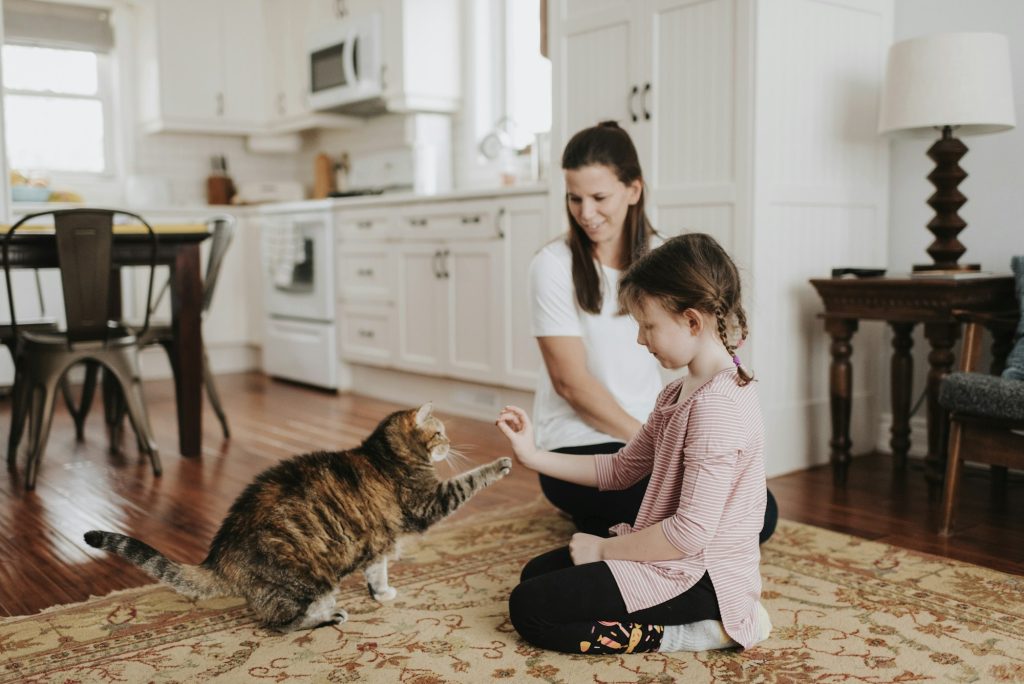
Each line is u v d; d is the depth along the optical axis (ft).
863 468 10.37
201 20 18.69
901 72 9.09
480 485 6.11
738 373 4.89
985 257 10.09
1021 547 7.48
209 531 8.22
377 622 5.94
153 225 10.85
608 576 5.12
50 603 6.52
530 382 12.26
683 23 10.04
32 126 18.42
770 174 9.66
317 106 17.65
